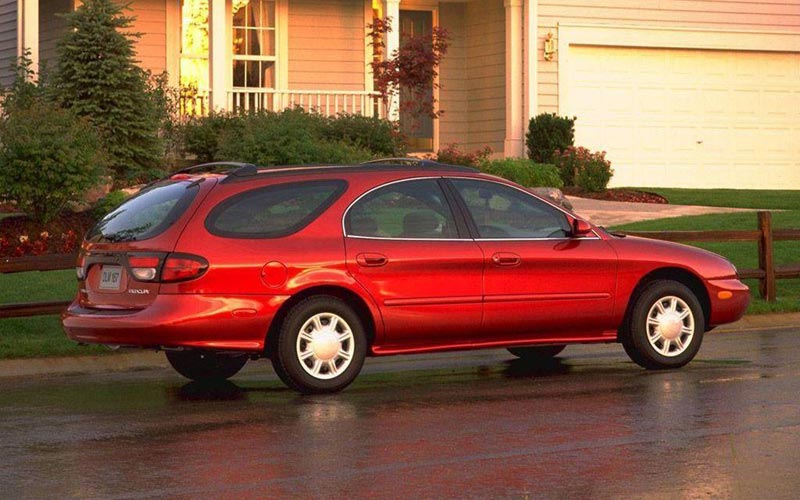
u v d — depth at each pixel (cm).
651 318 1262
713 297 1295
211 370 1256
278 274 1108
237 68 3122
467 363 1354
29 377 1274
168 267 1085
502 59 3238
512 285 1199
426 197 1188
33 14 2711
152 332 1077
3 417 1030
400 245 1159
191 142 2689
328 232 1138
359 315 1159
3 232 2064
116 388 1191
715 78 3419
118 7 2520
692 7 3366
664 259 1269
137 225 1132
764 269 1733
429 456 862
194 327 1080
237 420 1005
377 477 800
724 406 1041
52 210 2094
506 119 3206
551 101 3234
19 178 2047
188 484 785
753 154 3469
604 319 1242
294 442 912
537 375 1248
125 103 2467
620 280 1246
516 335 1213
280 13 3139
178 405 1084
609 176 2978
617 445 891
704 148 3412
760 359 1317
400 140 2791
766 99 3472
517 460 846
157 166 2548
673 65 3372
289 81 3166
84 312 1138
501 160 2912
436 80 3316
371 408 1057
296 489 770
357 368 1141
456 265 1175
